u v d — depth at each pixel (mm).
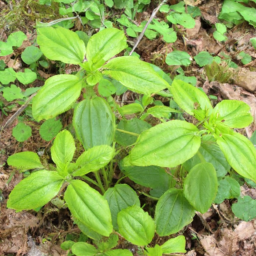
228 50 648
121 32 327
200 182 334
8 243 389
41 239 400
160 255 315
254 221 438
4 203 414
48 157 453
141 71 299
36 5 567
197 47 625
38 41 309
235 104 326
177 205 355
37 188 287
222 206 448
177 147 300
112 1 584
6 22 545
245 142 308
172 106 504
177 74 576
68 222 414
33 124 470
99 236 349
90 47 319
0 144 454
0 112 479
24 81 471
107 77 461
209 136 361
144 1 629
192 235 426
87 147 312
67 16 569
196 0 658
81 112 314
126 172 394
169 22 644
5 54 486
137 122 401
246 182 467
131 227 321
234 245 420
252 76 571
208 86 573
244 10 673
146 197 437
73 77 310
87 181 438
